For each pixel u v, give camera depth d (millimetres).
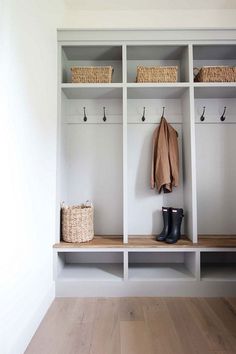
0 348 1010
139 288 1820
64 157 2129
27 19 1357
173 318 1516
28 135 1353
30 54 1397
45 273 1638
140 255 2223
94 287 1817
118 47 2041
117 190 2266
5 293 1057
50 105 1778
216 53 2184
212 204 2254
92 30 1938
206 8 2271
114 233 2242
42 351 1215
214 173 2266
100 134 2283
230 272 1976
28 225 1341
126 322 1468
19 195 1224
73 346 1250
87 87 1966
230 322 1476
